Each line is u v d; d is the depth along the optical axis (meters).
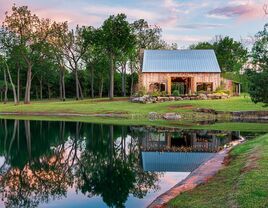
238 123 33.44
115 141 25.92
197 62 57.62
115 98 63.69
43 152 22.39
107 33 59.66
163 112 40.38
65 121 38.00
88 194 13.30
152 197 12.46
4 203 12.42
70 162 19.28
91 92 84.88
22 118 41.78
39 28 64.56
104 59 76.06
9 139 27.70
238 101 45.84
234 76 64.62
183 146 22.62
